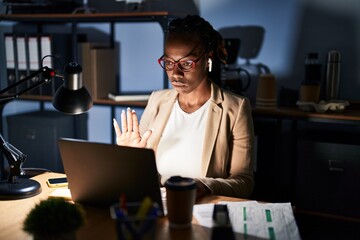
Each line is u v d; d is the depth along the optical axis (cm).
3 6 286
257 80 266
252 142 175
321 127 258
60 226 95
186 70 167
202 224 118
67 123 291
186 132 178
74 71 131
